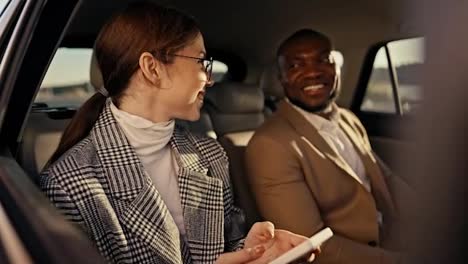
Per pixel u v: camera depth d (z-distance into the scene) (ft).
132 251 3.53
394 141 1.27
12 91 3.76
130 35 3.70
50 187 3.40
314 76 6.21
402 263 1.29
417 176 1.15
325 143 5.85
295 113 5.93
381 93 8.68
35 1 3.43
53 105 6.75
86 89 7.10
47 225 2.79
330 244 5.29
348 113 6.97
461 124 1.04
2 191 3.52
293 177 5.57
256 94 8.17
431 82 1.09
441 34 1.07
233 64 9.54
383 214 5.89
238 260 3.75
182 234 3.98
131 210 3.55
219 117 7.65
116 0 6.78
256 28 8.73
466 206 1.05
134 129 3.78
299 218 5.45
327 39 6.42
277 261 3.41
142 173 3.66
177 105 3.88
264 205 5.65
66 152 3.71
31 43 3.59
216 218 4.12
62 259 2.40
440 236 1.10
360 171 6.29
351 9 8.00
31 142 5.59
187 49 3.84
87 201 3.39
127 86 3.78
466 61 1.03
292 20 8.57
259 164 5.68
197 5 7.56
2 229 3.03
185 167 4.06
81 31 6.99
